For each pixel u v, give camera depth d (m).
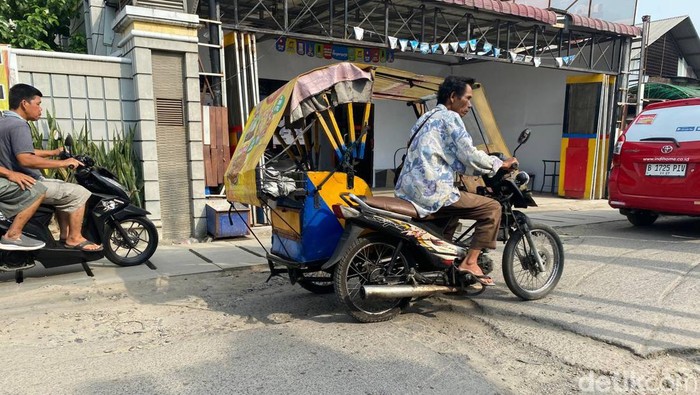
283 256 4.11
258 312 4.07
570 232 7.20
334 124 3.93
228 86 7.68
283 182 3.64
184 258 5.75
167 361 3.12
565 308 3.90
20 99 4.55
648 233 7.02
